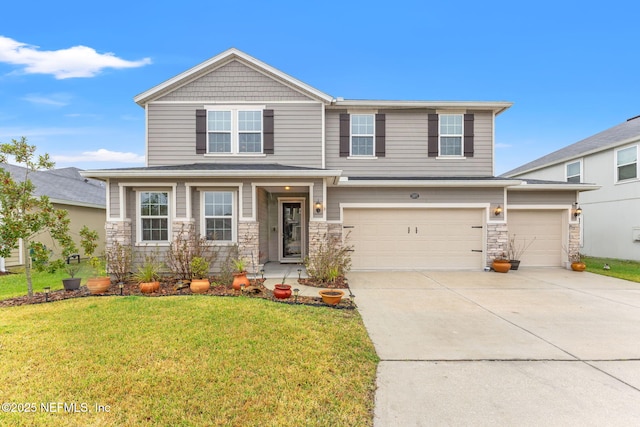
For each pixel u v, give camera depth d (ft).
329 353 13.61
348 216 35.96
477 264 35.83
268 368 12.21
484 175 39.14
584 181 51.19
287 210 41.57
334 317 18.35
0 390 10.61
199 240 29.48
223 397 10.36
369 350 14.15
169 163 36.58
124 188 30.07
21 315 17.92
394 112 39.32
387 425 9.29
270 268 35.40
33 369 11.94
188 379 11.34
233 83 37.01
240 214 30.55
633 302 22.29
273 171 29.40
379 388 11.19
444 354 13.91
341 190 35.83
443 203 35.63
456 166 39.22
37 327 16.02
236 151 36.91
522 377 11.99
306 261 29.89
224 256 30.73
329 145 39.01
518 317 18.99
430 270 35.53
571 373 12.29
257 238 30.71
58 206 45.09
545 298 23.36
